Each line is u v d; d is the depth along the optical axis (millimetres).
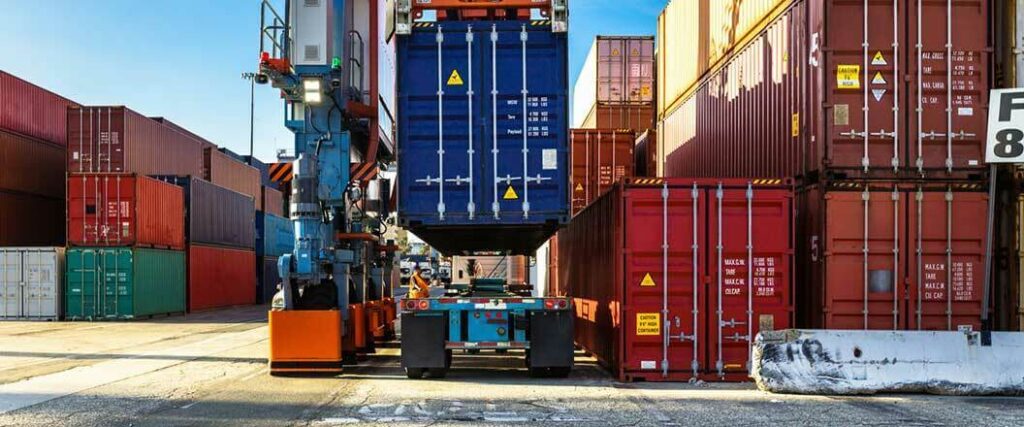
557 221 10188
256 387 9711
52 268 23609
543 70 10312
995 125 9211
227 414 7906
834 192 10109
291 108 11719
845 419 7609
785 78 11414
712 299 10078
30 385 9992
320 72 11367
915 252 10133
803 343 9375
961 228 10164
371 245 14406
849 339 9367
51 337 17625
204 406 8375
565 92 10281
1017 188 10250
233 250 34000
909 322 10070
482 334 10305
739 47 13516
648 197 10125
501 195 10234
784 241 10086
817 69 10305
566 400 8734
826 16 10188
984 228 10180
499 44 10328
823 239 10086
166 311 26234
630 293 10117
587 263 13180
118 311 23656
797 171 10969
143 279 24344
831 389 9109
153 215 25141
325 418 7672
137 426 7336
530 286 13438
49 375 10977
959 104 10234
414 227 10461
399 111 10312
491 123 10281
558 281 17703
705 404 8477
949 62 10203
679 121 17828
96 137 25984
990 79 10250
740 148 13398
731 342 10055
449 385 9883
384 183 13141
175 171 31125
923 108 10211
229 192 33625
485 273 14789
